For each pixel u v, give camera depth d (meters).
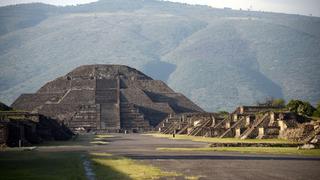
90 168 155.25
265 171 145.88
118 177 134.88
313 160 177.88
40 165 162.38
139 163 169.25
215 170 148.38
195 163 168.50
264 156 194.75
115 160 179.38
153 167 156.50
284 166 158.50
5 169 152.00
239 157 190.62
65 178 133.38
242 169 150.75
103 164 165.88
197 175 137.25
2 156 193.50
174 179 130.00
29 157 189.75
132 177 134.62
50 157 190.00
